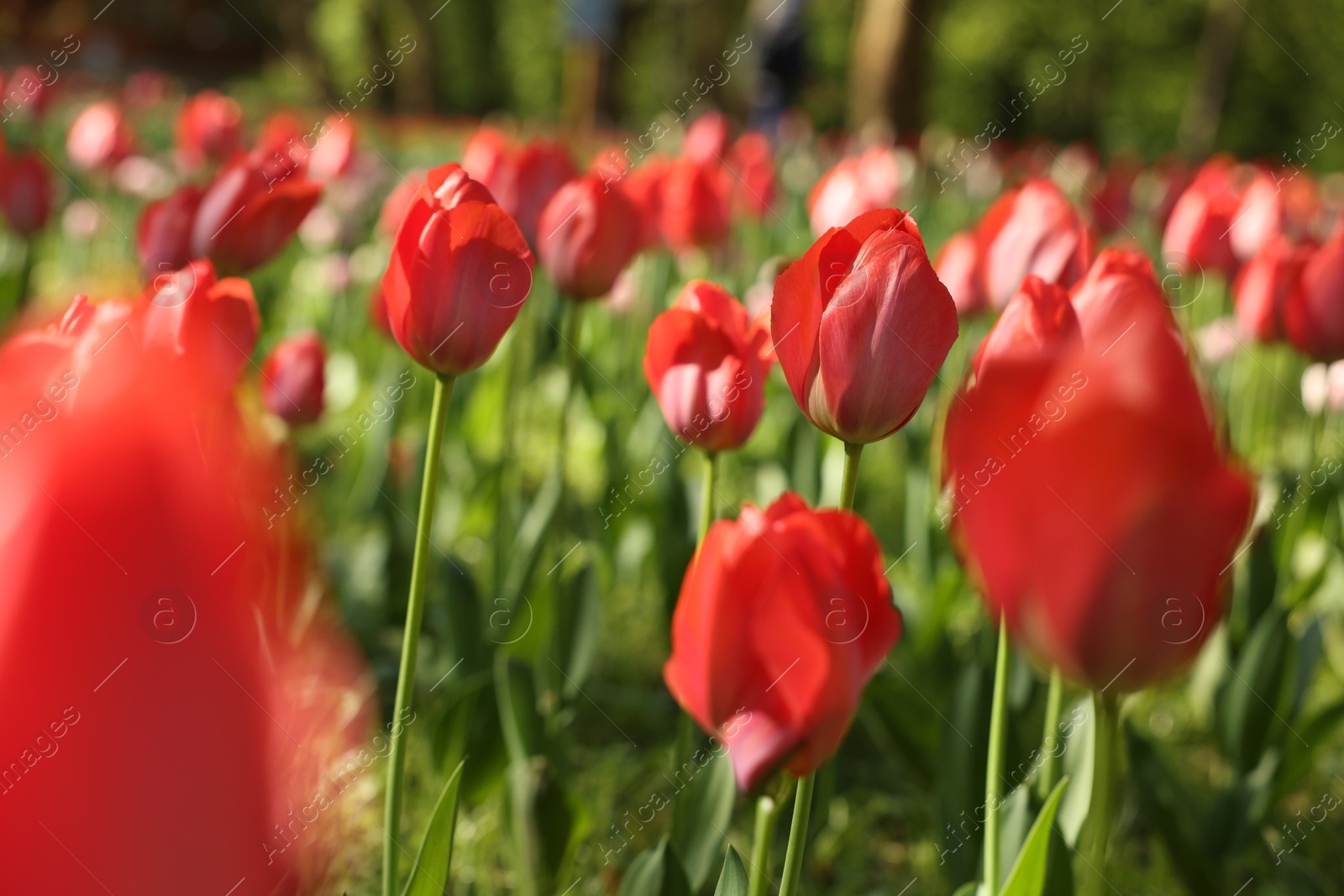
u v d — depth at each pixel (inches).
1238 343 86.3
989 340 32.9
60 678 8.0
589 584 47.5
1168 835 44.4
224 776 9.1
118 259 110.2
